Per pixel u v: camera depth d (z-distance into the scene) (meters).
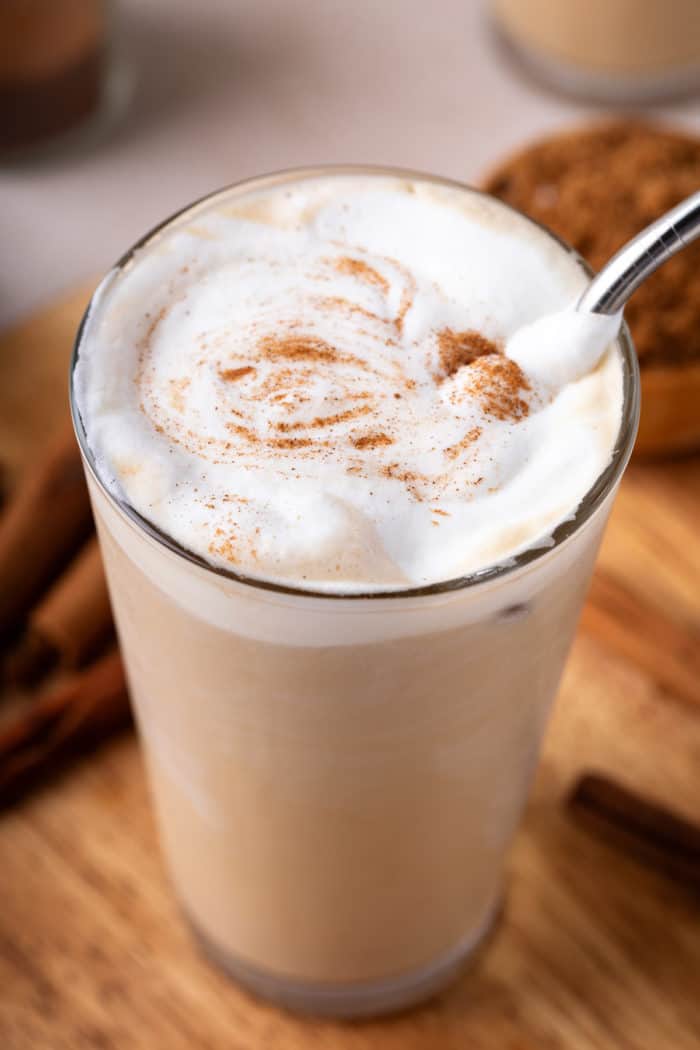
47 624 0.49
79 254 0.60
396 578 0.35
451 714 0.38
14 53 0.60
